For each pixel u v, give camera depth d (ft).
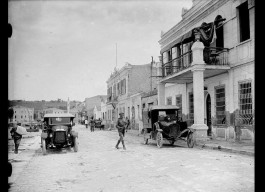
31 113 226.38
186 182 23.20
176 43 67.62
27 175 27.94
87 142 70.13
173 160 35.42
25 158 40.98
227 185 21.63
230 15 56.29
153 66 134.92
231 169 28.22
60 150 51.62
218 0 59.47
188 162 33.37
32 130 147.54
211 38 58.08
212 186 21.49
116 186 22.63
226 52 57.21
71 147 54.08
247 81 51.29
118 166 32.45
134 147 54.80
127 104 134.51
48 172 29.53
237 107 54.19
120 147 55.62
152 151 46.57
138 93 113.09
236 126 54.13
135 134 101.45
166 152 44.47
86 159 39.22
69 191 21.39
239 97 53.67
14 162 36.86
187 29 75.97
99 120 165.99
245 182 22.52
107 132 125.18
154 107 55.77
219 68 55.57
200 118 55.47
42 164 35.12
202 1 65.67
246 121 51.75
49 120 50.44
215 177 24.66
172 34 85.10
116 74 156.25
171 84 87.20
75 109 386.11
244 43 52.06
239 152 40.16
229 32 56.80
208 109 66.74
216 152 42.47
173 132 52.24
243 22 53.83
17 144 46.75
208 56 58.59
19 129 47.11
